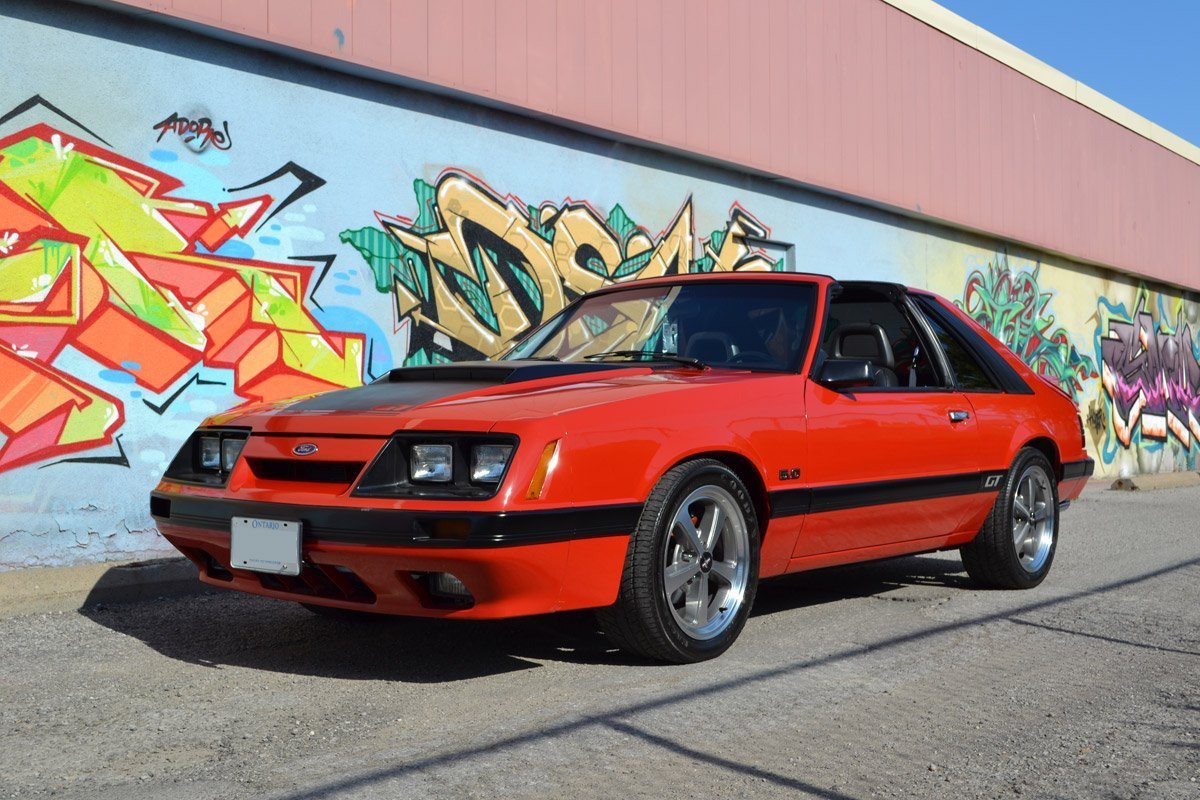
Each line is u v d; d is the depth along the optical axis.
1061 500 6.20
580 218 8.75
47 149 5.80
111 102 6.04
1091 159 16.47
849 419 4.67
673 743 3.12
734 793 2.75
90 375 5.93
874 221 12.19
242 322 6.59
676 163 9.66
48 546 5.74
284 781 2.81
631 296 5.34
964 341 5.75
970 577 5.82
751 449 4.20
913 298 5.64
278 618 4.91
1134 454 18.34
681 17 9.48
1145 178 18.23
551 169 8.52
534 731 3.22
